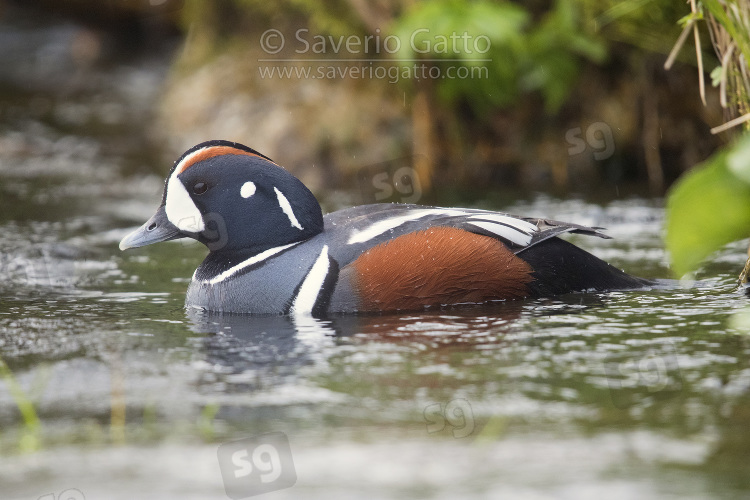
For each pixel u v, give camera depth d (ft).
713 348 21.65
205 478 15.55
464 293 26.58
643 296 27.20
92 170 50.96
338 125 50.75
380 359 21.62
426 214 27.91
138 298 29.19
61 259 34.71
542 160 47.70
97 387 20.13
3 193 45.85
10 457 16.61
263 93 55.36
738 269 30.22
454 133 48.26
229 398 19.21
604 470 15.30
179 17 74.38
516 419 17.66
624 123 46.50
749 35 24.17
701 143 45.37
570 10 44.04
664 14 40.96
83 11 75.72
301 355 22.13
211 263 28.19
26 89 71.36
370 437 17.04
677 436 16.55
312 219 27.61
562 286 27.55
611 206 41.32
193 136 56.65
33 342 23.75
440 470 15.57
